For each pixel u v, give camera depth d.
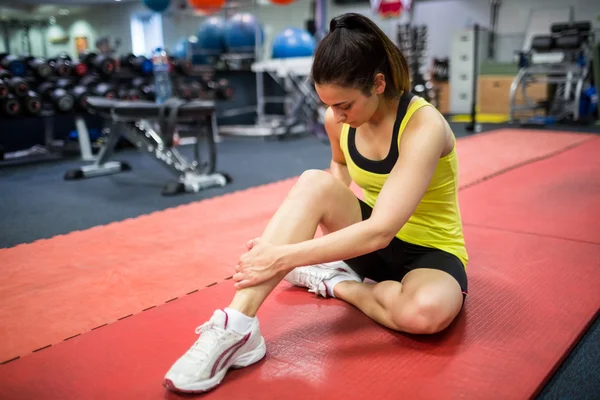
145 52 8.88
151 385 1.05
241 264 1.07
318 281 1.43
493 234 2.03
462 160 3.67
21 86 4.04
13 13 8.81
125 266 1.78
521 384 1.03
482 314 1.34
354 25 1.04
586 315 1.33
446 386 1.03
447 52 8.23
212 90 5.30
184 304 1.45
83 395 1.03
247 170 3.77
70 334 1.29
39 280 1.67
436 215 1.27
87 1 8.59
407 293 1.19
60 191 3.24
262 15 8.52
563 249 1.84
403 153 1.10
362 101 1.04
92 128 5.35
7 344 1.25
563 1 7.16
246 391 1.02
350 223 1.25
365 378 1.06
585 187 2.79
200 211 2.54
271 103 6.90
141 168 4.03
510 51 7.71
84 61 4.80
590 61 6.27
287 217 1.12
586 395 1.04
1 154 4.43
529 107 6.21
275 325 1.29
